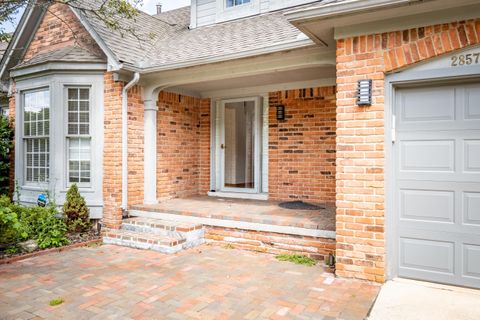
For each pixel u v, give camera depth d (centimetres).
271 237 546
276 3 815
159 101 749
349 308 354
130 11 607
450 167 401
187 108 826
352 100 427
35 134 744
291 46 521
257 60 587
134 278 443
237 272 463
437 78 391
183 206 682
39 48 815
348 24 422
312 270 468
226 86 781
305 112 722
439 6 369
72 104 693
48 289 407
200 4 899
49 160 696
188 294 392
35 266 491
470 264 392
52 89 686
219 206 681
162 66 632
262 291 399
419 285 406
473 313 339
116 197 655
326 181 702
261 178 798
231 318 335
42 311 350
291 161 739
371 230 418
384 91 414
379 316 336
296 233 522
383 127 412
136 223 635
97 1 712
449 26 380
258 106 789
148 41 771
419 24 391
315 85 708
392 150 423
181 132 809
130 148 684
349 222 430
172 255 543
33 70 705
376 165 414
